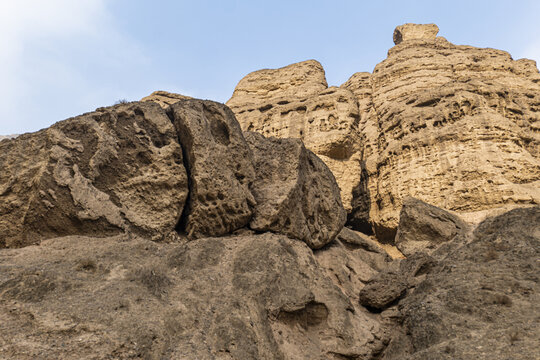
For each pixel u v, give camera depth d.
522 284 10.18
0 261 8.91
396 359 9.69
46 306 7.52
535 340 7.73
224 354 8.21
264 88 46.81
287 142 15.53
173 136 13.49
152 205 12.39
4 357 6.18
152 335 7.58
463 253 13.24
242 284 10.38
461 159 27.88
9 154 12.12
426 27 48.47
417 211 20.44
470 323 9.30
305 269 12.37
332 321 11.23
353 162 35.25
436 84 36.97
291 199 14.15
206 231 13.01
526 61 39.28
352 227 35.72
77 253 9.86
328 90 38.84
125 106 13.50
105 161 12.11
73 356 6.55
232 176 13.52
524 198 24.53
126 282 9.07
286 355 9.46
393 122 33.47
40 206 10.75
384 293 13.11
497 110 30.38
